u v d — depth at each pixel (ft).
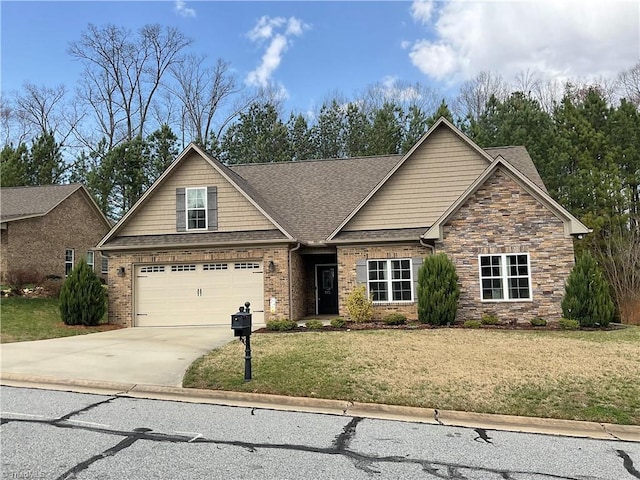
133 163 102.99
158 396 25.72
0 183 103.91
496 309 49.06
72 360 33.35
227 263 55.21
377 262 54.24
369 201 56.44
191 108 133.49
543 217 48.75
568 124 88.58
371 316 50.93
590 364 30.32
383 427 21.15
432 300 47.42
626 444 19.70
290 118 117.39
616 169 77.15
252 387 26.55
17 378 28.86
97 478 15.10
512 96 107.76
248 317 27.78
